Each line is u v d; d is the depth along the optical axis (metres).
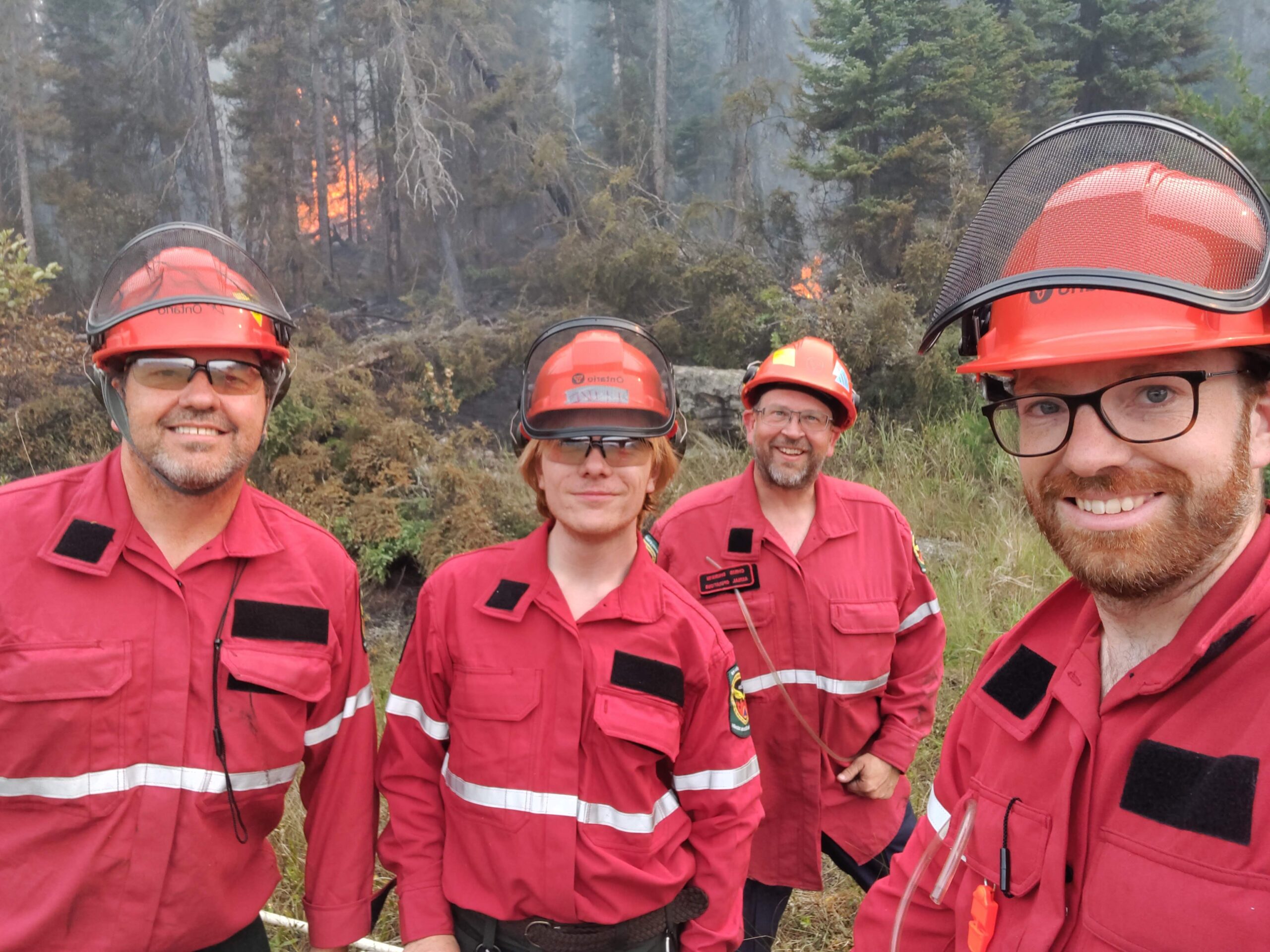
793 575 2.26
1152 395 0.89
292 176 15.62
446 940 1.51
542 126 15.00
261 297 1.57
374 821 1.74
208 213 16.53
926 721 2.34
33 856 1.42
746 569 2.27
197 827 1.47
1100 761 0.97
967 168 10.91
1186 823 0.84
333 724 1.70
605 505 1.54
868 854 2.25
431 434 7.97
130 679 1.44
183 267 1.47
